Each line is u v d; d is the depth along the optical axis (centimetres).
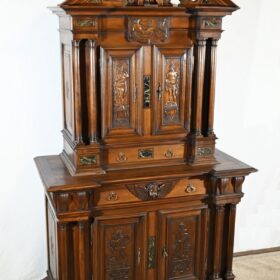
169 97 287
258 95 374
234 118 373
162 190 288
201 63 283
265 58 367
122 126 282
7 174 330
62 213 264
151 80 280
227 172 288
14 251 342
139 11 263
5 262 341
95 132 274
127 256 293
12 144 327
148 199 287
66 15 261
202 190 299
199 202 302
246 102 372
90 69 263
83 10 248
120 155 287
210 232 311
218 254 310
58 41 321
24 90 321
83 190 263
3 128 322
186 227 302
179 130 293
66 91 292
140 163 292
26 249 345
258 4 355
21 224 340
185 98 290
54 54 322
